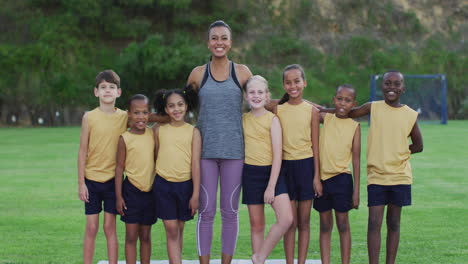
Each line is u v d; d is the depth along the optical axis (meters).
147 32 29.75
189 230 5.44
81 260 4.38
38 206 6.53
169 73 25.92
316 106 4.18
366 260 4.32
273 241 3.77
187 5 29.52
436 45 31.17
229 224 3.97
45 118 26.75
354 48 30.52
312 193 3.89
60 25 28.98
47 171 9.48
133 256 3.88
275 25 31.11
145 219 3.88
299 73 3.90
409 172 3.80
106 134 3.82
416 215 5.86
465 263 4.18
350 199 3.87
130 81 27.00
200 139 3.90
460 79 29.77
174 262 3.79
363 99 27.34
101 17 29.52
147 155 3.83
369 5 32.53
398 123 3.76
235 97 3.93
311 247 4.77
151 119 3.99
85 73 27.80
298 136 3.88
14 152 12.59
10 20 29.64
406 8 32.72
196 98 4.04
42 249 4.69
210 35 3.93
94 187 3.83
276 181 3.81
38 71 27.23
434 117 27.91
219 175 4.04
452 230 5.22
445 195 6.99
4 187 7.84
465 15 32.91
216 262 4.19
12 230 5.36
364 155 11.30
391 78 3.74
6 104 26.70
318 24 31.62
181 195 3.81
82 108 27.02
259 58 29.34
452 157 10.83
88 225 3.83
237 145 3.90
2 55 27.19
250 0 31.53
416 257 4.34
